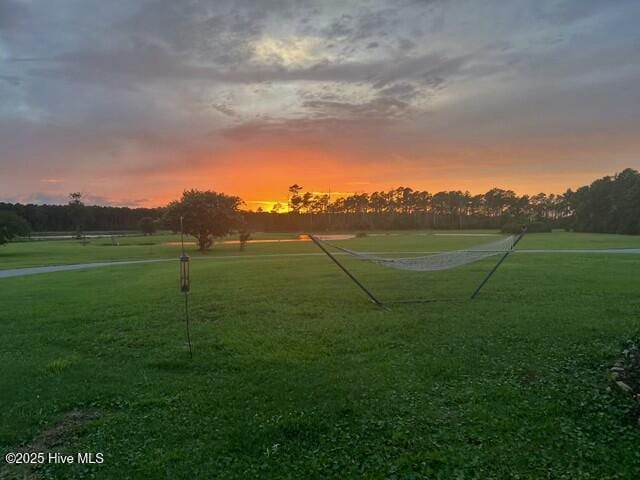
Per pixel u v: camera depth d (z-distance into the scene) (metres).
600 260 24.16
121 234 88.94
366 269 20.83
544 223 83.50
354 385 6.48
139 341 9.10
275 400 6.05
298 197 102.69
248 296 13.82
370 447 4.84
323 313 11.37
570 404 5.78
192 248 46.81
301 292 14.45
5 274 23.61
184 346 8.66
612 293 13.44
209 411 5.77
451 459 4.55
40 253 41.91
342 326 9.96
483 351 7.98
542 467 4.39
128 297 14.21
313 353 8.10
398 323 10.12
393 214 113.50
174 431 5.26
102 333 9.79
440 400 5.96
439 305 12.09
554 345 8.16
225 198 45.47
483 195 112.69
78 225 90.69
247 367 7.43
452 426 5.24
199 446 4.91
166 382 6.84
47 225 97.69
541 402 5.83
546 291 13.96
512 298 12.96
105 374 7.23
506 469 4.37
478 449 4.74
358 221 106.62
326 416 5.53
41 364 7.75
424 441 4.90
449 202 112.88
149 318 11.10
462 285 15.54
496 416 5.45
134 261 31.75
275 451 4.78
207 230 43.12
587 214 77.12
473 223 106.81
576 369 6.98
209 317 11.20
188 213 42.25
